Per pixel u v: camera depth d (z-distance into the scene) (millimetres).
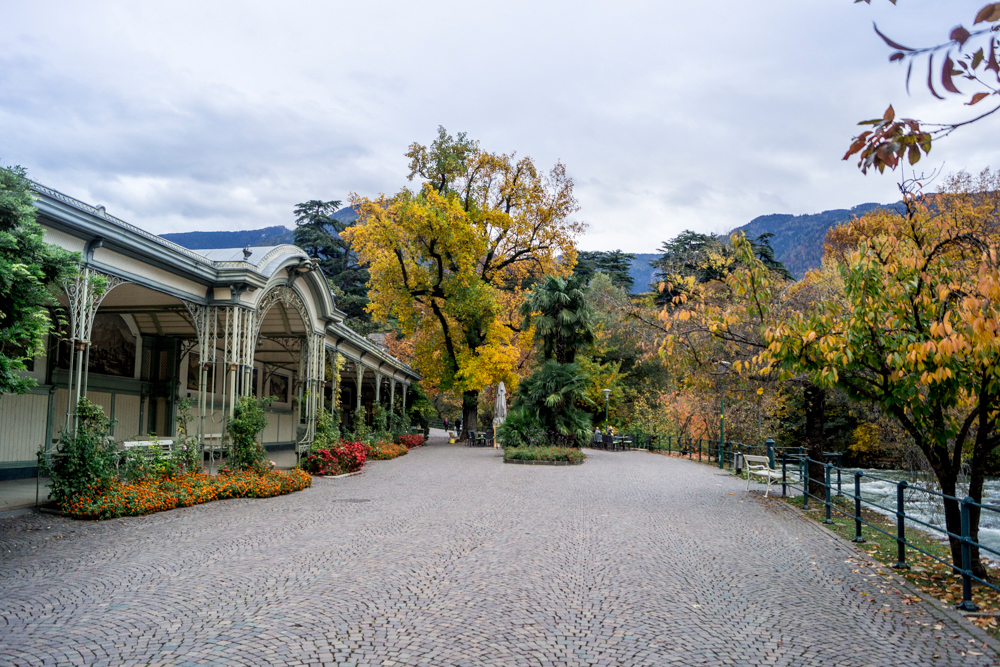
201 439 14328
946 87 2326
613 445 34812
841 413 29156
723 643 5195
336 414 24781
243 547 8344
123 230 11656
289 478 14242
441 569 7395
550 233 36594
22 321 7520
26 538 8633
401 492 14195
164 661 4547
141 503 10711
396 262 33062
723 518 11492
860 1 2416
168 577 6816
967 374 7207
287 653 4742
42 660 4535
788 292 14430
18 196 7617
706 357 13625
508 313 40188
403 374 38062
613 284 56438
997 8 2137
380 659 4668
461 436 38031
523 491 14750
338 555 7973
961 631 5566
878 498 17406
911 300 7484
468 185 37344
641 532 10000
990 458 24906
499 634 5277
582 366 42500
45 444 15508
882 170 2893
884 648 5133
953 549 7715
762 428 27906
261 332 20594
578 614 5875
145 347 19922
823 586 7004
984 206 15422
